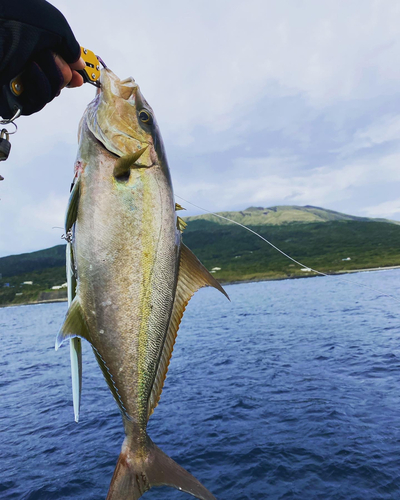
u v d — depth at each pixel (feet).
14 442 7.45
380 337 14.98
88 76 1.69
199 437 6.79
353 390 8.64
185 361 13.69
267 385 9.69
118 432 7.45
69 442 7.19
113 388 1.71
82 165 1.63
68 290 1.59
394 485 4.84
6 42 1.35
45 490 5.44
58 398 10.59
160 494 5.17
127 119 1.68
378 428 6.50
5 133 1.47
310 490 4.94
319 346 14.21
